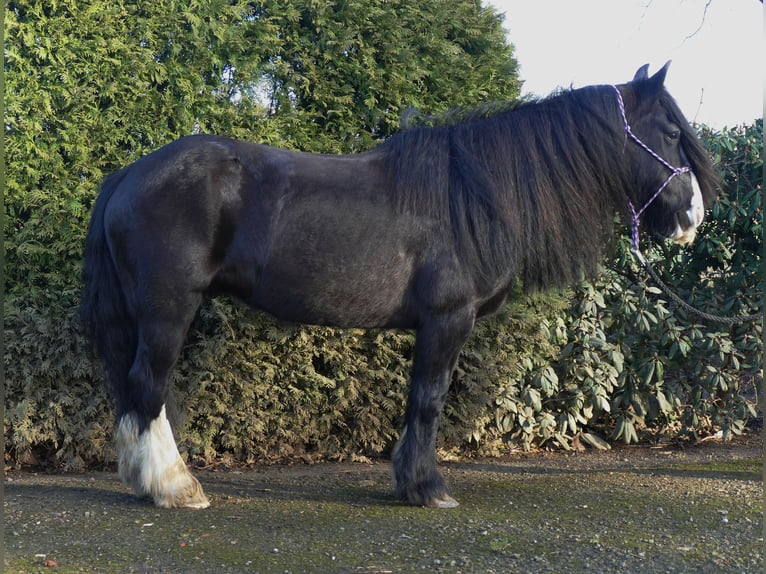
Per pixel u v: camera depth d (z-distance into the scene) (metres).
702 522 3.06
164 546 2.74
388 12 4.43
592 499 3.46
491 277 3.27
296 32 4.40
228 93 4.33
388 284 3.24
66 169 4.07
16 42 3.93
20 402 4.00
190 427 4.27
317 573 2.48
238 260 3.21
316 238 3.18
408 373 4.45
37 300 4.02
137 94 4.06
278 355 4.30
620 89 3.46
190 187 3.13
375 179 3.28
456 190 3.25
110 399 4.12
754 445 4.91
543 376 4.61
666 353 4.89
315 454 4.55
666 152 3.42
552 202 3.32
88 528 2.95
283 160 3.27
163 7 4.12
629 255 4.70
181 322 3.17
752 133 4.73
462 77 4.64
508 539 2.84
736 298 4.80
